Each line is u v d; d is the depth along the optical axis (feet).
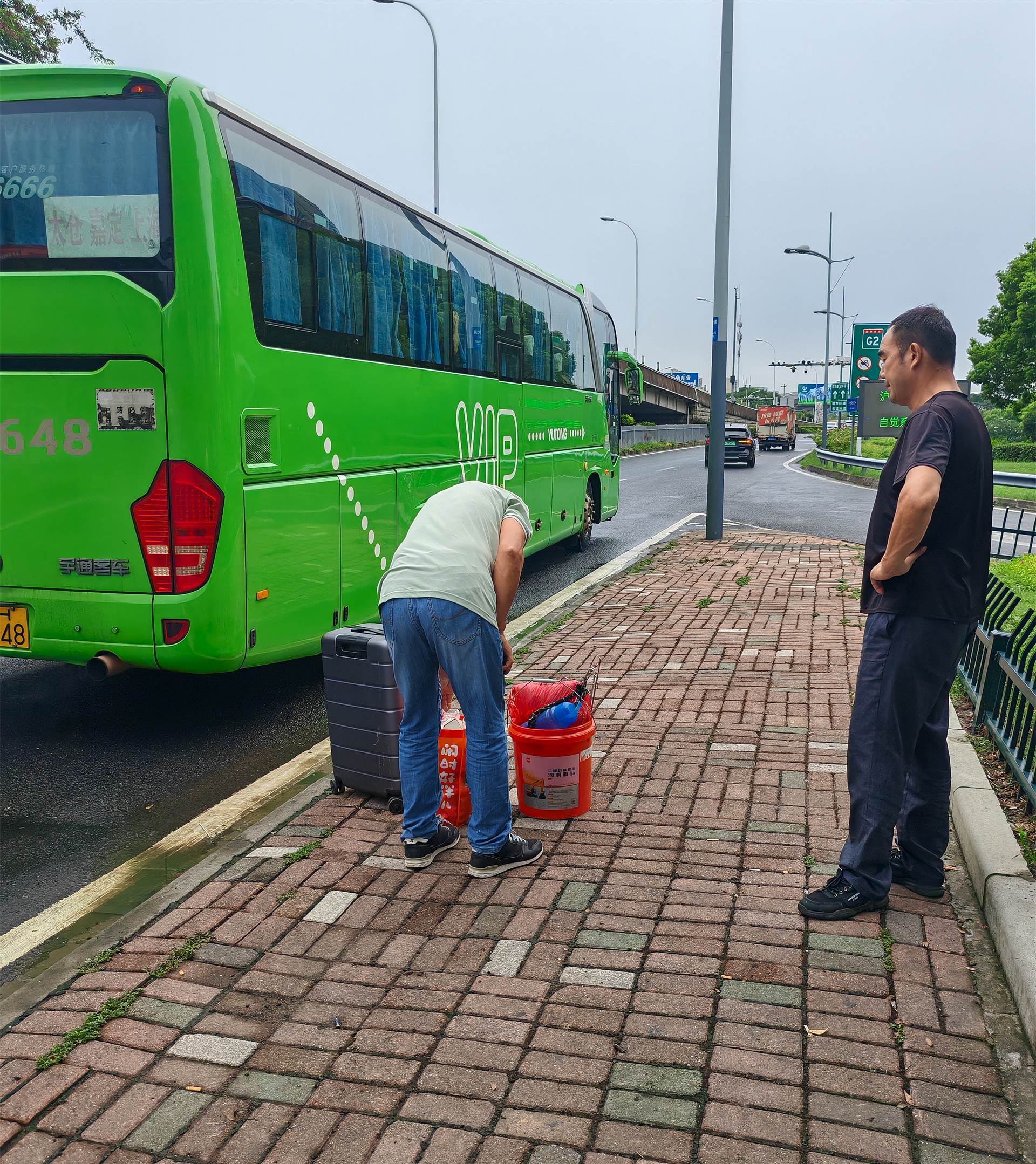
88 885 13.74
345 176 22.61
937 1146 7.90
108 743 20.01
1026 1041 9.16
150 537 18.07
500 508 13.23
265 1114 8.48
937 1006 9.69
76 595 18.52
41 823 15.99
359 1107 8.52
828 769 15.99
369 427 23.59
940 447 10.49
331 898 12.21
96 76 17.52
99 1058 9.23
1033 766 14.10
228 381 17.99
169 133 17.37
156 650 18.31
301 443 20.63
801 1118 8.22
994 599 20.07
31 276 17.80
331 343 21.77
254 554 19.04
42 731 20.80
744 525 58.80
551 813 14.37
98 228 17.65
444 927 11.46
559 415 41.09
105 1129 8.34
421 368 26.63
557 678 22.25
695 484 96.32
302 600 20.92
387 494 24.70
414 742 12.81
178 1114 8.50
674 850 13.26
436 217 27.73
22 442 18.31
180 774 18.25
